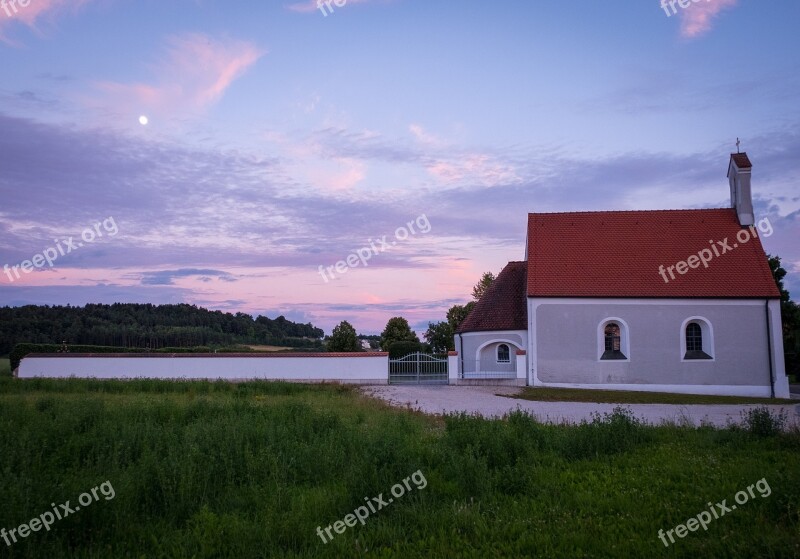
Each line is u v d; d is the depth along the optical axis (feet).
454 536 25.17
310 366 115.34
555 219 132.46
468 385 115.65
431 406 79.00
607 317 117.29
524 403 85.76
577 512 28.50
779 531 24.39
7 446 31.24
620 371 116.16
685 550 23.54
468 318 129.90
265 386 92.17
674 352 115.65
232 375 114.21
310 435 42.34
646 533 25.46
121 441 34.68
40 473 28.86
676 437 46.62
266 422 45.29
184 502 27.58
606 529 25.96
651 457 39.11
